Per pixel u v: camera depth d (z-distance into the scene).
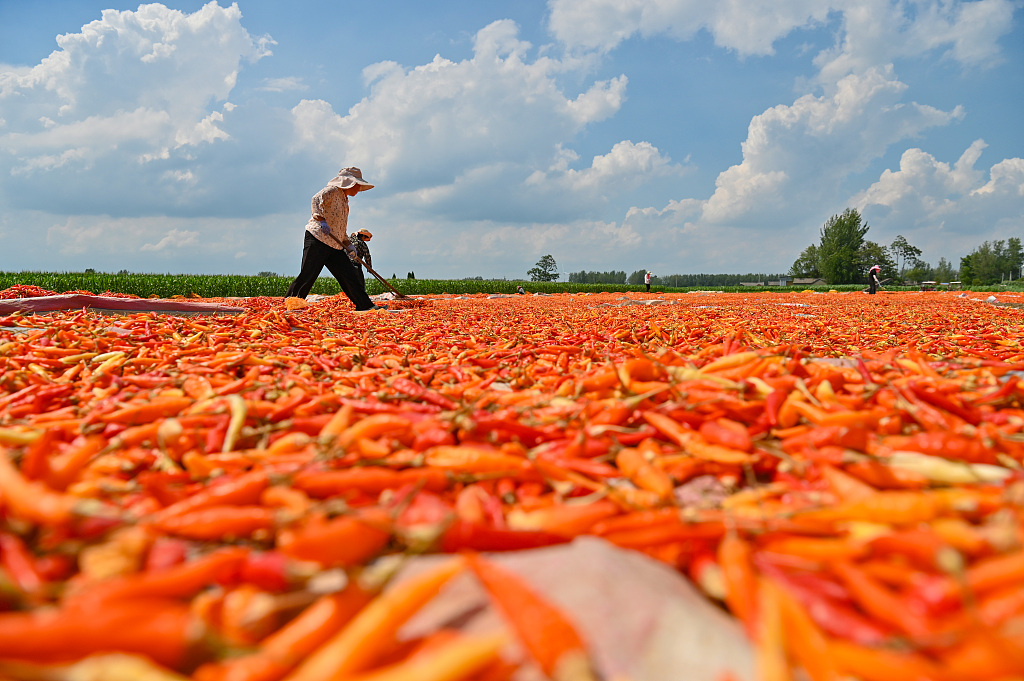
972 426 2.36
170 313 8.75
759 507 1.68
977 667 0.94
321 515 1.47
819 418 2.33
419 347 5.78
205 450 2.24
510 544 1.42
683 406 2.55
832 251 111.75
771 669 0.94
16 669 0.84
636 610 1.11
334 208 11.58
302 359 4.39
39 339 4.63
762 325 7.44
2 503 1.44
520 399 2.99
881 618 1.12
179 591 1.18
